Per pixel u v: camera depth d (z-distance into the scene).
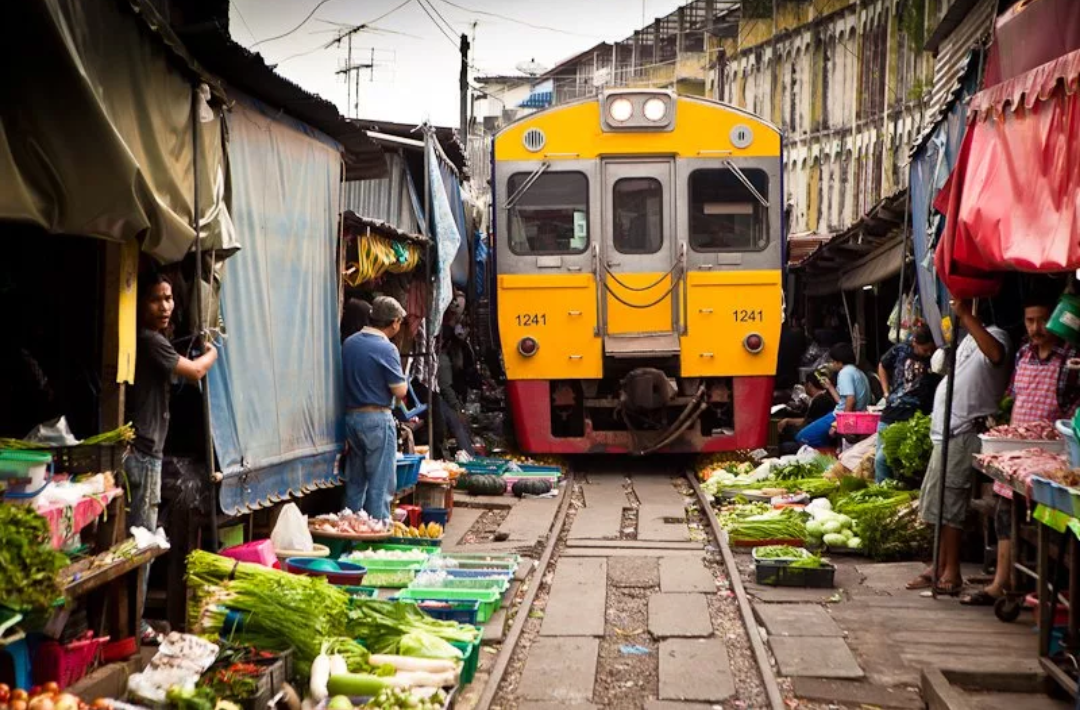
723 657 6.76
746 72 30.67
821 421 13.66
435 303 13.35
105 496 5.21
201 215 6.43
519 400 14.12
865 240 15.84
